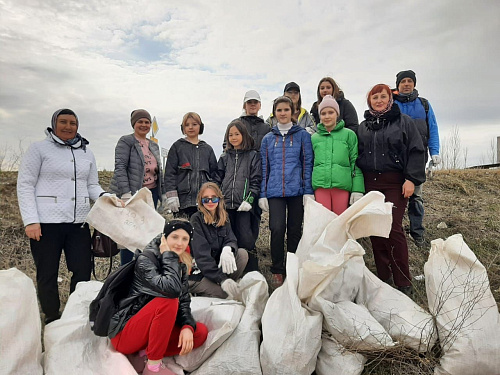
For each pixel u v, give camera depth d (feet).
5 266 14.73
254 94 15.10
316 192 12.71
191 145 14.08
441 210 18.93
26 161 10.43
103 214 11.12
